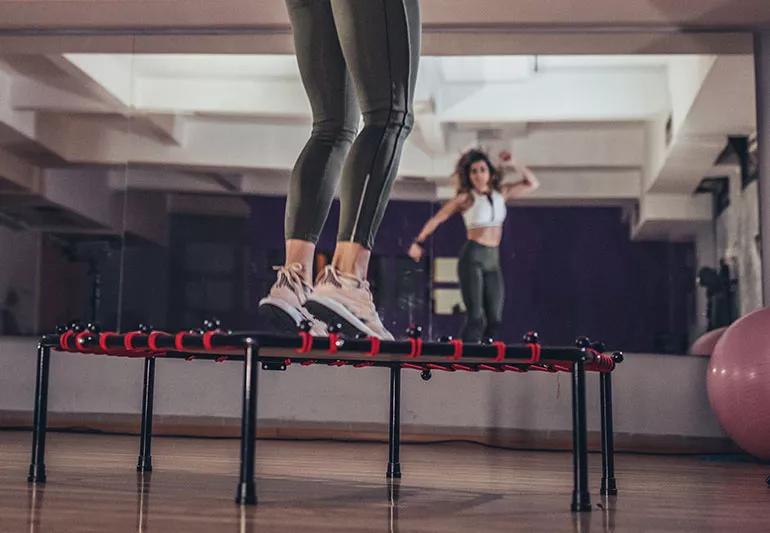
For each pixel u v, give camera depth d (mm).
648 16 3623
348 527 1165
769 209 3605
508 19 3701
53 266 4043
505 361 1456
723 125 3762
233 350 1410
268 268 4090
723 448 3521
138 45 3967
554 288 3955
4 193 4066
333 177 1588
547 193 4004
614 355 1783
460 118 4043
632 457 3303
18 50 4008
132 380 3730
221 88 4117
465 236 3998
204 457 2658
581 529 1226
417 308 3961
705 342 3715
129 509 1324
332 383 3678
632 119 3945
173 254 4074
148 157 4102
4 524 1135
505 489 1890
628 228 3928
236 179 4113
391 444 2135
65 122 4098
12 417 3748
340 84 1595
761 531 1237
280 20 3754
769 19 3607
